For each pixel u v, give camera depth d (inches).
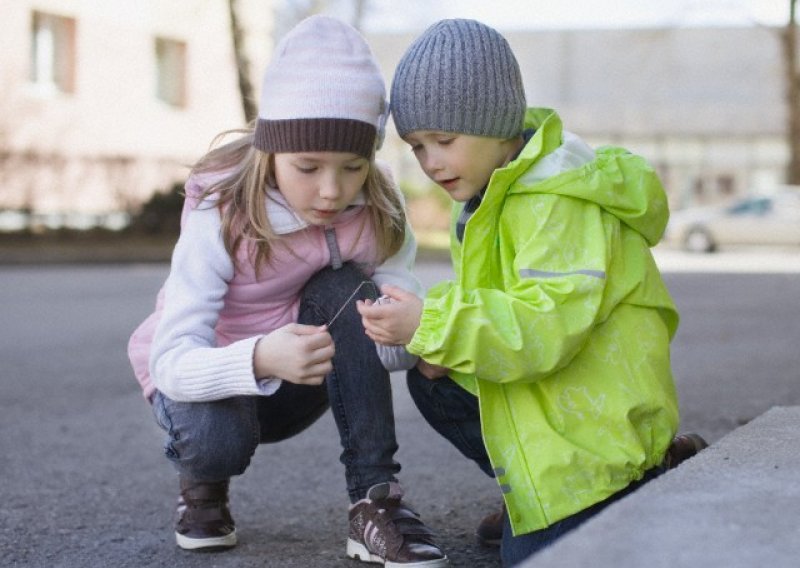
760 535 75.2
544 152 102.0
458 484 145.0
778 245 851.4
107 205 863.7
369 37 1300.4
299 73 102.2
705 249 869.8
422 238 956.6
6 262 664.4
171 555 115.5
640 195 104.5
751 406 202.2
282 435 121.6
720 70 1501.0
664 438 103.0
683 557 70.9
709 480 90.3
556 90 1529.3
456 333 94.3
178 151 935.0
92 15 858.1
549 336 95.0
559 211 99.7
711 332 328.2
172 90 944.3
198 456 109.8
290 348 101.0
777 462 97.0
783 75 980.6
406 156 1158.3
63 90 848.3
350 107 102.1
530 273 97.6
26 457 166.4
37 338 322.3
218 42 968.3
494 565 111.4
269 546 118.3
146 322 117.1
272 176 107.8
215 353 103.3
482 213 101.6
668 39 1366.9
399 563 105.3
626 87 1518.2
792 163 967.6
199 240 108.7
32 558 115.2
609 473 98.0
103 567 111.7
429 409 111.9
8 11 792.3
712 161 1476.4
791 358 269.3
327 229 111.3
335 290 111.7
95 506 137.1
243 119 734.5
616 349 101.8
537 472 97.8
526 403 99.8
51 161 826.2
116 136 880.3
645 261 105.4
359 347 110.4
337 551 115.6
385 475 110.6
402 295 99.0
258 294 112.9
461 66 101.0
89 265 684.1
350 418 110.9
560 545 73.5
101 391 229.6
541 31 1553.9
